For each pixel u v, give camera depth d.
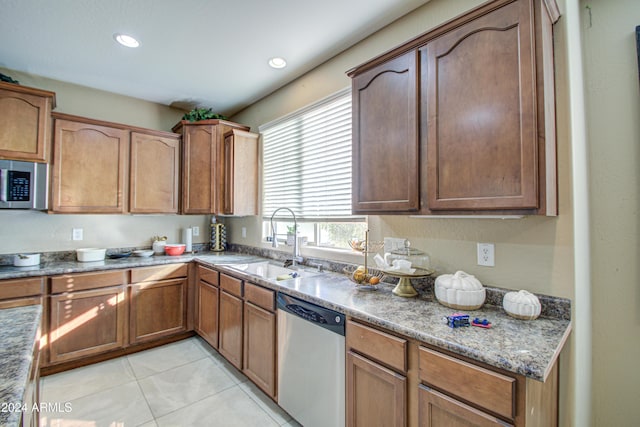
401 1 1.84
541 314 1.37
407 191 1.56
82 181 2.74
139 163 3.05
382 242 2.07
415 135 1.53
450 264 1.73
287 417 1.92
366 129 1.78
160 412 1.95
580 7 1.50
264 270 2.91
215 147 3.20
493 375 0.99
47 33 2.12
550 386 1.20
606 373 1.46
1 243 2.64
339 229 2.43
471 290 1.44
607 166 1.45
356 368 1.43
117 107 3.21
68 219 2.96
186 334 3.13
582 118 1.43
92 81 2.90
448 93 1.42
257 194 3.33
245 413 1.95
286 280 2.07
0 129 2.30
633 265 1.40
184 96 3.25
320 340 1.63
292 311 1.82
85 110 3.03
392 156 1.63
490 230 1.57
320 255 2.52
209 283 2.84
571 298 1.31
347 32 2.13
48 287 2.39
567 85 1.31
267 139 3.23
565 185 1.32
